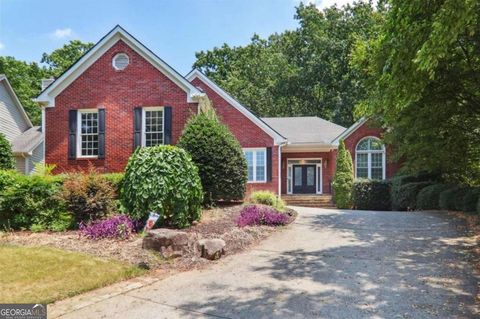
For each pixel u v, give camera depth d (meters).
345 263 6.59
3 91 21.27
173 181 8.44
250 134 19.30
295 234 9.05
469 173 15.02
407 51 6.81
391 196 17.62
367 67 11.09
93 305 4.61
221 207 11.52
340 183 18.70
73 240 7.49
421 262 6.55
